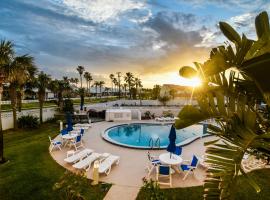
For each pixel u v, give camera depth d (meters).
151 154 11.03
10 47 10.05
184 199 6.30
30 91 21.06
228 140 2.21
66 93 33.22
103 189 6.88
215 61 2.00
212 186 2.55
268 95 1.93
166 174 7.28
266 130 2.40
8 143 13.62
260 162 8.45
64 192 6.07
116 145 12.80
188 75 2.18
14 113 17.42
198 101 2.21
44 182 7.46
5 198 6.46
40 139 14.41
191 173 8.27
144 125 22.17
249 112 2.11
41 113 20.75
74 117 22.84
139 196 6.49
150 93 62.72
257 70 1.78
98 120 23.11
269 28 2.05
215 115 2.20
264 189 6.77
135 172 8.42
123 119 23.33
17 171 8.55
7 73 10.31
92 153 9.87
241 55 1.85
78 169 8.50
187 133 19.78
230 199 2.19
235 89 2.35
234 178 2.13
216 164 2.22
